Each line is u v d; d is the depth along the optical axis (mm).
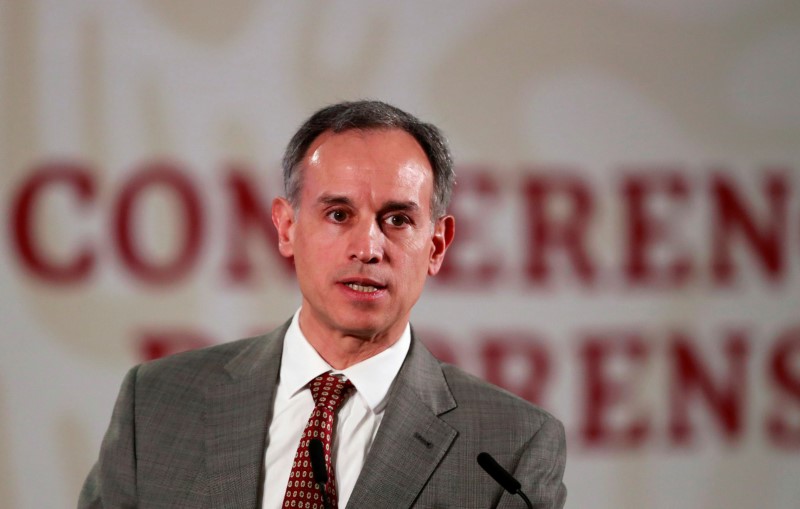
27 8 11812
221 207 11992
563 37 12711
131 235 11852
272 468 5664
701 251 12750
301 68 12242
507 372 12336
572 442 12430
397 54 12422
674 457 12578
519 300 12414
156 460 5812
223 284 11945
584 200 12609
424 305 12258
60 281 11727
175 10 12078
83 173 11812
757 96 12969
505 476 5406
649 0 12875
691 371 12648
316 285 5738
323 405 5793
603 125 12703
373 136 5738
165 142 11969
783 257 12844
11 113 11734
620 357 12547
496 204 12453
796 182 12914
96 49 11906
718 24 12945
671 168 12773
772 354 12766
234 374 6141
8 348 11633
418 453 5770
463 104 12492
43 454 11656
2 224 11648
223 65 12117
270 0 12234
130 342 11797
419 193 5758
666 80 12836
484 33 12578
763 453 12680
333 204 5684
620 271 12609
